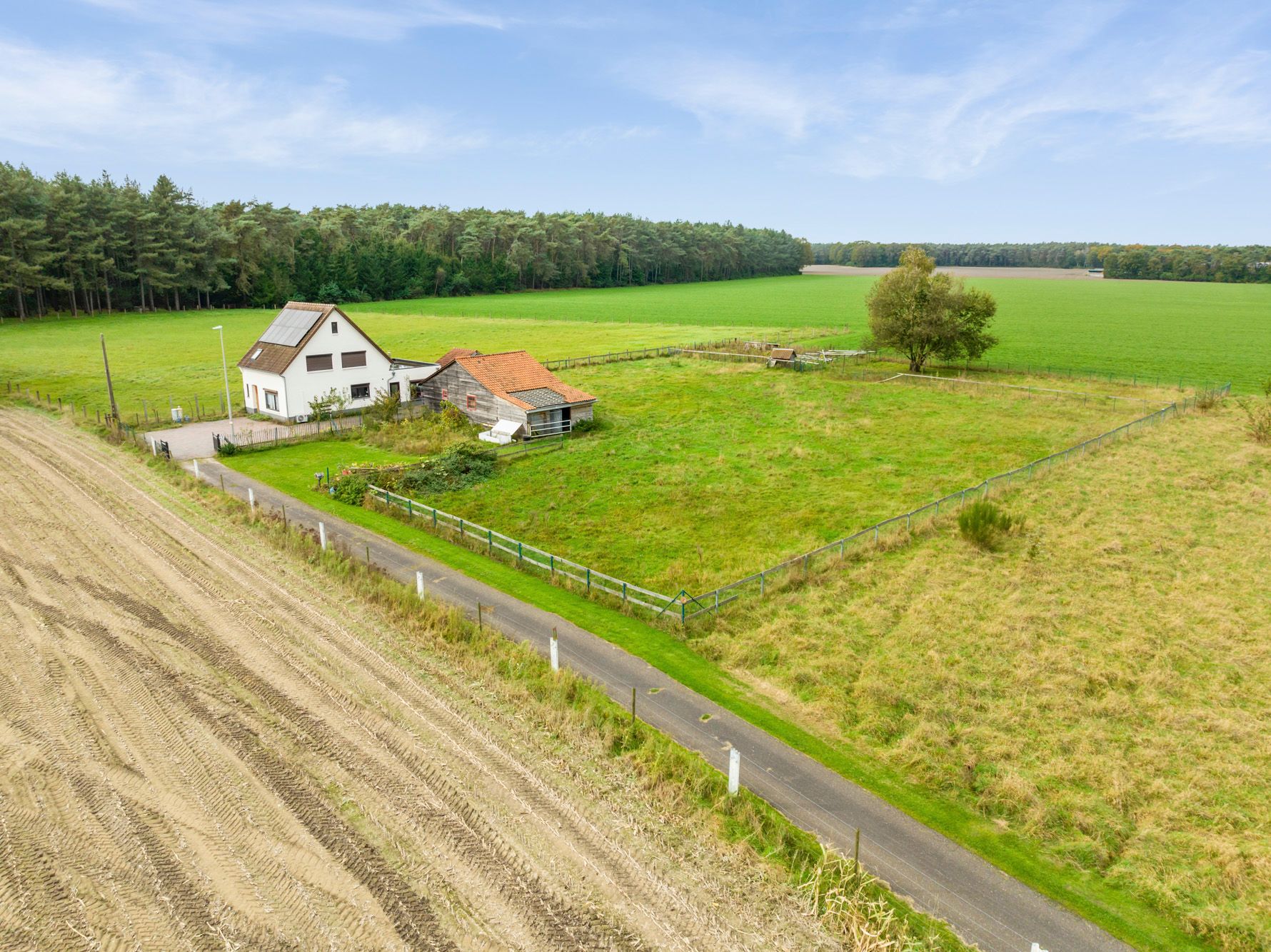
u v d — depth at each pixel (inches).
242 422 2015.3
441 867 534.6
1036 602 1013.8
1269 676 847.1
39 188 4207.7
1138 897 554.6
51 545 1094.4
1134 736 744.3
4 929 467.5
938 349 2704.2
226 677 765.3
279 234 5895.7
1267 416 1795.0
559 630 926.4
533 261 7455.7
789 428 1975.9
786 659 873.5
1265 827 625.0
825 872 552.1
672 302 6156.5
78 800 583.2
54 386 2472.9
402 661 808.9
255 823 567.5
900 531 1243.2
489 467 1608.0
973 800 652.1
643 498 1453.0
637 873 538.9
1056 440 1838.1
